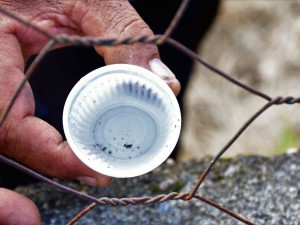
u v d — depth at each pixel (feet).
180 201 1.17
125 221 1.14
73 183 1.23
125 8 1.10
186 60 1.74
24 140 1.01
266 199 1.16
